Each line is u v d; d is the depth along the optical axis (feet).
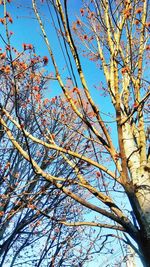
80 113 12.64
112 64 13.69
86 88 12.61
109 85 13.47
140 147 12.09
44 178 12.30
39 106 17.52
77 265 25.48
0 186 22.75
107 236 11.55
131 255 22.93
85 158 12.45
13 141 12.75
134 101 12.75
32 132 23.80
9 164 22.54
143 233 9.92
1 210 21.07
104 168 12.06
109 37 14.34
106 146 12.23
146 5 14.46
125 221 10.50
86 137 12.97
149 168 11.51
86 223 11.57
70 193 11.68
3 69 14.30
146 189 10.96
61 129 23.07
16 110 12.47
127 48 15.21
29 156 12.24
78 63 13.03
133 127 13.41
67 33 13.11
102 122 12.28
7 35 12.41
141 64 13.55
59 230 24.67
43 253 24.18
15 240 22.79
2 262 21.99
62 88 13.00
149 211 10.36
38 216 22.56
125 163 10.99
